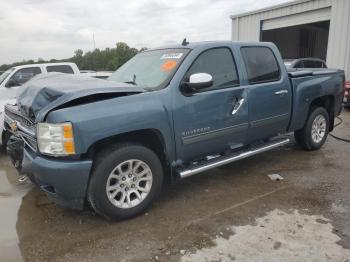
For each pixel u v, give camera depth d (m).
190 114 3.93
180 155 3.99
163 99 3.74
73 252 3.12
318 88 5.72
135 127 3.50
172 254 3.04
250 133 4.70
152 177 3.77
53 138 3.21
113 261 2.97
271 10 16.08
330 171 5.08
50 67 10.80
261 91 4.68
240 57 4.57
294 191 4.35
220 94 4.19
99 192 3.42
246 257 2.95
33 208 4.05
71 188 3.29
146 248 3.15
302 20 15.01
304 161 5.57
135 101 3.55
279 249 3.05
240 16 17.66
